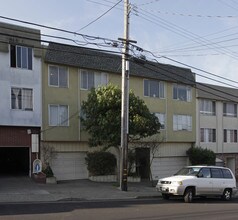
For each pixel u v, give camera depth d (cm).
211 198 2480
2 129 2917
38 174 2900
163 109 3969
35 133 3061
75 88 3294
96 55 3253
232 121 4806
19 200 2033
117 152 3353
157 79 3903
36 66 3070
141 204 1967
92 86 3394
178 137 4103
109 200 2173
